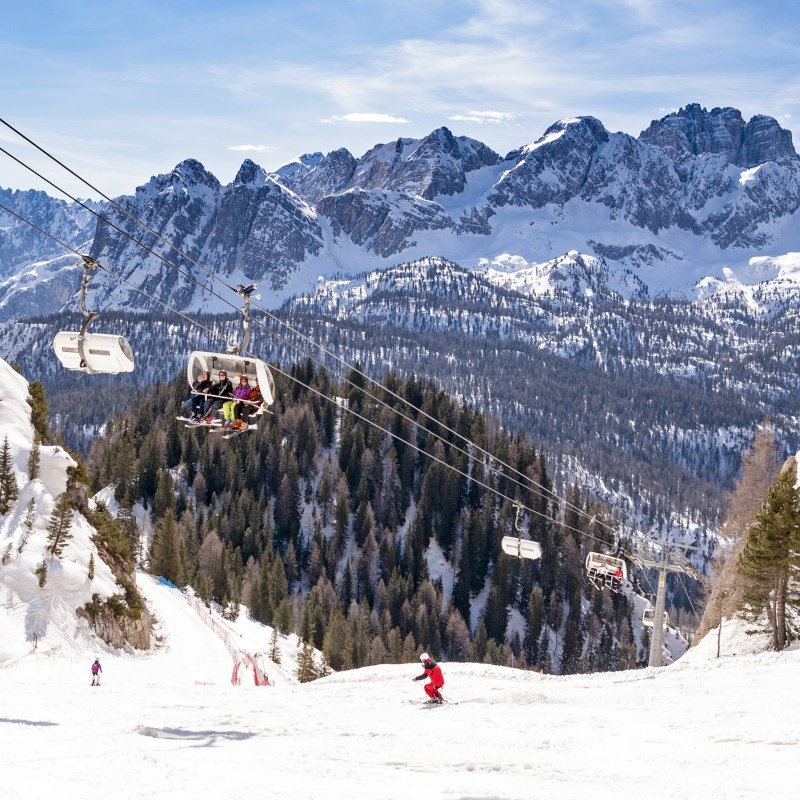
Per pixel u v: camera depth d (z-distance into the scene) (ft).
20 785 49.67
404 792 51.85
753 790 53.06
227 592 453.17
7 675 168.96
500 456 614.34
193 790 50.93
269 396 76.02
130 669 221.05
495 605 510.17
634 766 61.11
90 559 256.32
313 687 130.72
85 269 70.28
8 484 256.52
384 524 589.73
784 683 105.40
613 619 515.50
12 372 298.56
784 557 156.76
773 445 277.85
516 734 74.69
